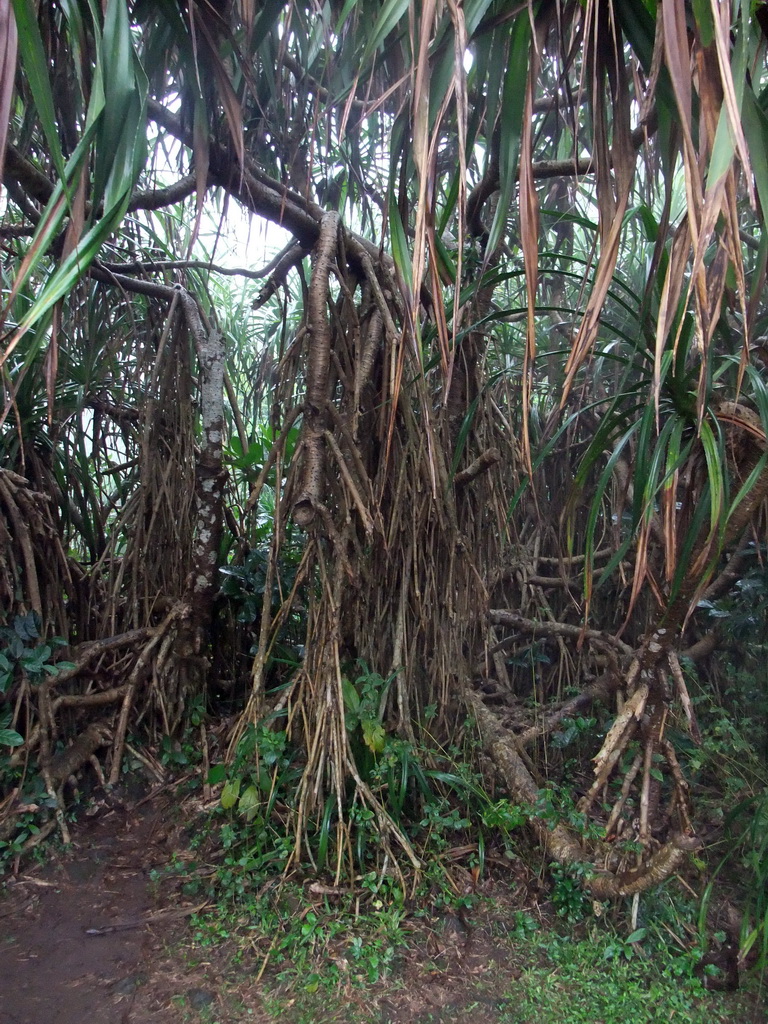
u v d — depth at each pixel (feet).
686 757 10.99
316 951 8.25
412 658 11.09
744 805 8.98
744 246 13.28
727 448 8.41
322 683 10.01
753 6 5.50
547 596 14.65
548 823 9.36
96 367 13.71
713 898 9.03
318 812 9.73
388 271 11.17
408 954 8.27
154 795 11.68
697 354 9.93
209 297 15.23
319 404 10.10
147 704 12.57
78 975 8.00
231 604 13.96
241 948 8.34
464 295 8.73
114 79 6.02
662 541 9.23
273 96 9.44
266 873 9.39
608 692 11.76
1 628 11.36
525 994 7.68
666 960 8.08
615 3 5.89
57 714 11.91
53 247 10.62
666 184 6.31
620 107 6.05
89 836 10.81
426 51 5.23
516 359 14.80
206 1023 7.31
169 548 13.67
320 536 10.18
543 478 14.55
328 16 8.35
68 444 13.55
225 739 12.54
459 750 10.93
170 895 9.39
